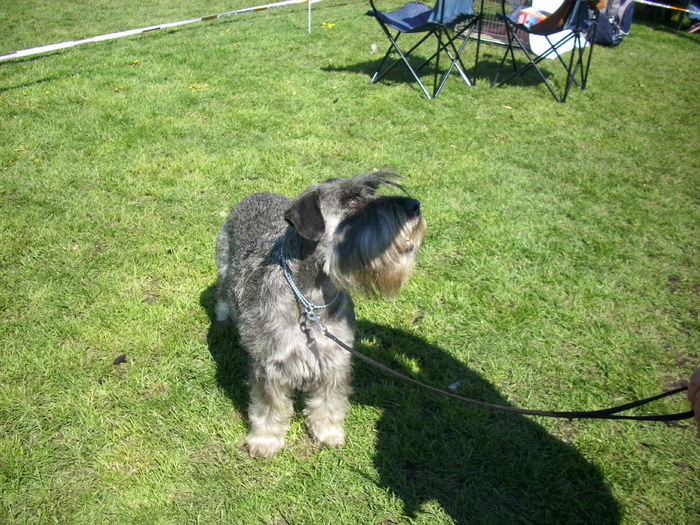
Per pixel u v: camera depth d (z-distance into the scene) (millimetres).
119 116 2395
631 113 2859
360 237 900
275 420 1046
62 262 1521
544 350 1347
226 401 1173
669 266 1659
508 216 1855
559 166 2236
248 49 3496
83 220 1697
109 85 2736
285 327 933
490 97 2930
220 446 1085
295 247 924
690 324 1434
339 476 1039
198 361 1265
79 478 1003
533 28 3016
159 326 1344
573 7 2900
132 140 2191
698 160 2357
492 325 1415
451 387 1241
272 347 941
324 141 2283
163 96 2627
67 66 3010
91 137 2193
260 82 2900
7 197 1785
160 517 949
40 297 1396
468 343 1362
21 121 2279
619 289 1555
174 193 1861
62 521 935
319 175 2016
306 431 1138
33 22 4156
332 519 967
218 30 3994
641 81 3410
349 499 1004
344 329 998
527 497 1014
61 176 1907
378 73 3074
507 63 3559
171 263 1551
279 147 2213
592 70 3568
